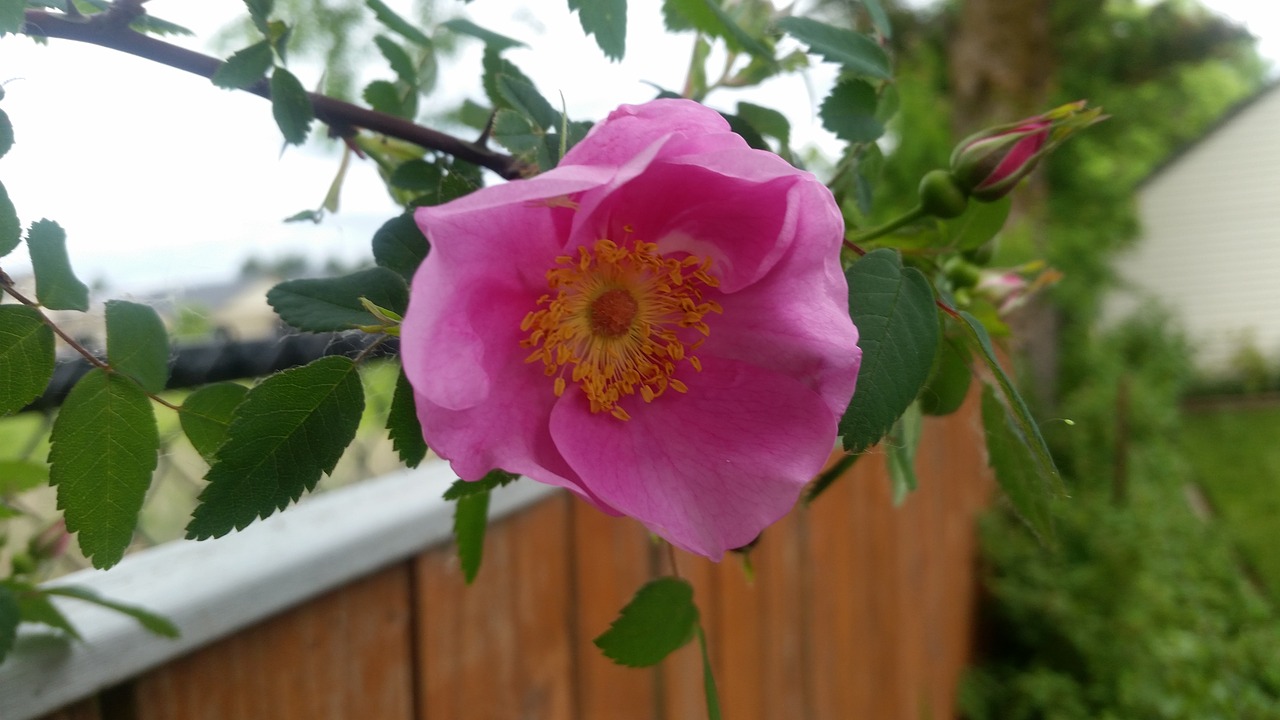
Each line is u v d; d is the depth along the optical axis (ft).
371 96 0.65
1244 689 2.90
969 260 0.66
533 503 0.96
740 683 1.36
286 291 0.40
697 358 0.43
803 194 0.39
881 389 0.40
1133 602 3.02
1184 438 7.22
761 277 0.42
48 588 0.54
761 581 1.41
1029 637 2.98
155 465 0.43
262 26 0.47
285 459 0.37
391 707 0.80
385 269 0.41
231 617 0.64
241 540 0.71
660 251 0.42
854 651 1.83
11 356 0.40
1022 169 0.54
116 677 0.58
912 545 2.20
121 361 0.43
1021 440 0.49
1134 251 7.52
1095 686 2.75
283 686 0.70
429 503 0.82
